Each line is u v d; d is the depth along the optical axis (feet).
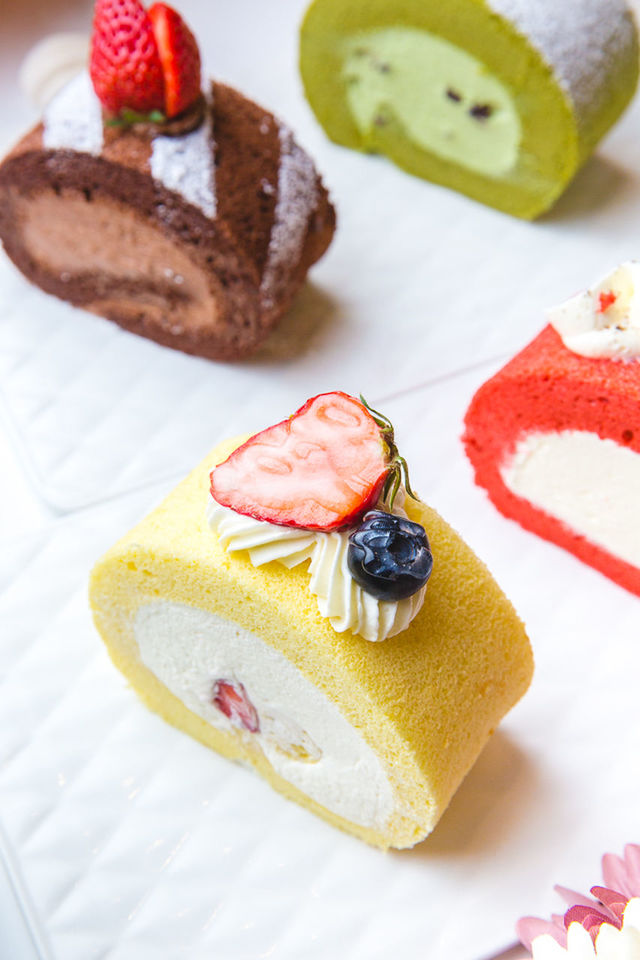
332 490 0.99
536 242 1.47
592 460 1.19
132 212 1.32
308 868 1.08
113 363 1.38
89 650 1.18
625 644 1.18
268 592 1.01
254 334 1.35
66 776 1.12
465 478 1.28
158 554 1.04
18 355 1.39
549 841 1.08
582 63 1.41
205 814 1.10
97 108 1.33
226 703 1.10
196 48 1.30
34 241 1.39
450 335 1.38
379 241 1.47
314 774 1.08
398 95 1.49
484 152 1.47
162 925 1.06
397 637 1.02
